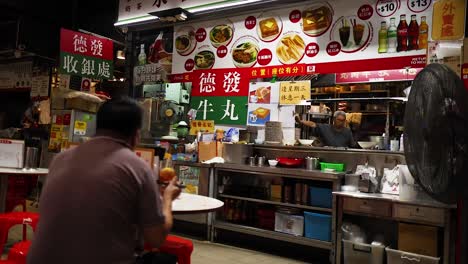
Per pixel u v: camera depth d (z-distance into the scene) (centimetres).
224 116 579
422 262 359
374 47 478
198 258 436
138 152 269
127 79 682
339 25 502
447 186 262
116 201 152
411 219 368
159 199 165
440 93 267
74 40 556
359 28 488
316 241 434
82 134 569
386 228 433
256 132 547
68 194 153
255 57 561
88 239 148
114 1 765
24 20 803
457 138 259
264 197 498
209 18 602
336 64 502
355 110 509
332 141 491
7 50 826
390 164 445
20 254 247
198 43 613
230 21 585
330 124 509
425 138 276
